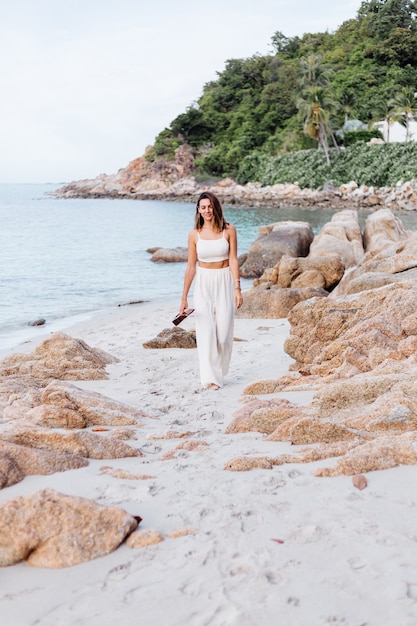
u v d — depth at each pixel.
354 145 71.00
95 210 70.81
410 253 11.42
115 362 8.90
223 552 2.67
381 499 3.12
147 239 35.69
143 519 3.02
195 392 6.59
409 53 94.69
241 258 22.55
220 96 106.31
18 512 2.76
